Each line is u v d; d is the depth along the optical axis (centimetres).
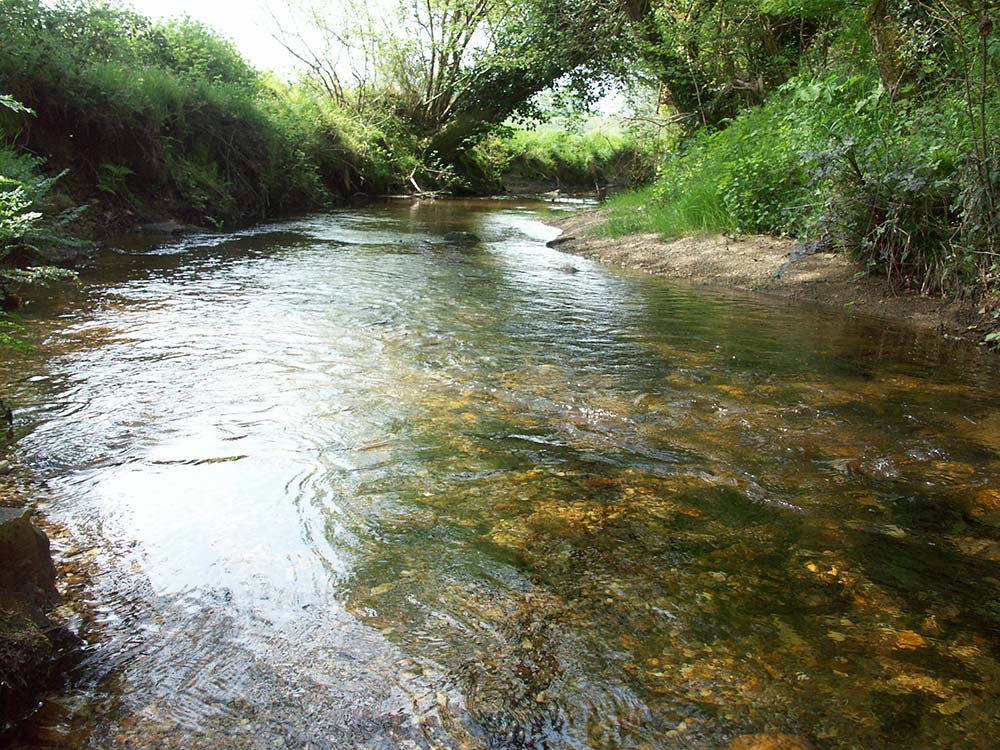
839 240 661
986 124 549
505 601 195
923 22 675
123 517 232
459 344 453
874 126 650
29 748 145
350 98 2214
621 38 1605
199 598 193
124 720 153
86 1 1295
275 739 149
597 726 154
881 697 163
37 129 967
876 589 204
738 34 1238
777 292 657
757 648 178
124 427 305
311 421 318
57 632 177
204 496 248
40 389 349
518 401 351
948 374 411
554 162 2769
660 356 437
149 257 802
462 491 257
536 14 1803
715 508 248
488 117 2219
